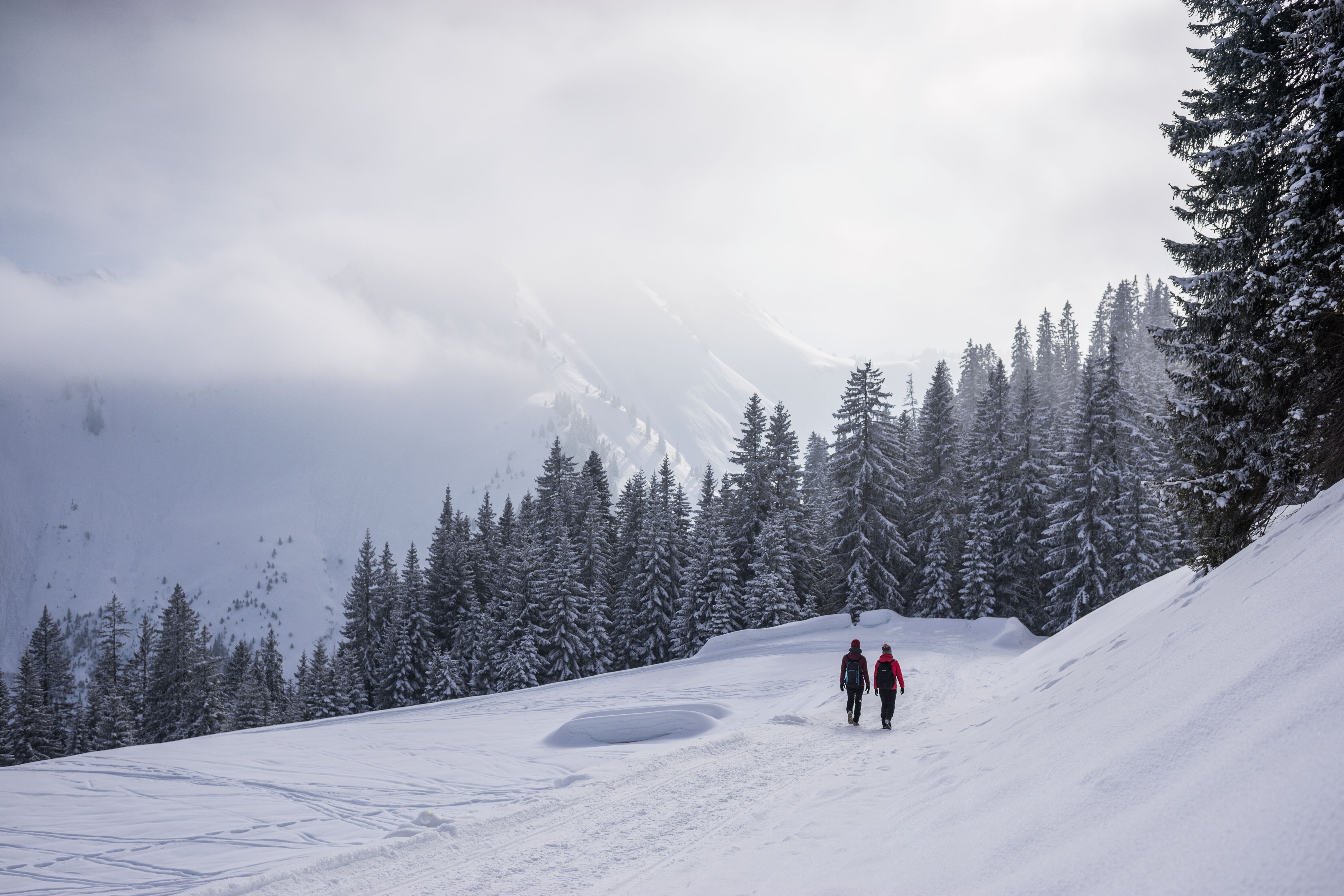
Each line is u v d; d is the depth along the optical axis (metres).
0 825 10.02
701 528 53.06
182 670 56.41
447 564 59.44
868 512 43.12
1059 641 19.78
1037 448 40.66
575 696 26.27
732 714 17.30
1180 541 32.53
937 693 16.69
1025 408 40.91
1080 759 4.68
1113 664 8.27
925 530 43.22
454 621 57.41
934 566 41.47
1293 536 7.85
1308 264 11.16
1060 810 3.90
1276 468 11.70
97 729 57.12
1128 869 2.72
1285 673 3.66
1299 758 2.65
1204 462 12.76
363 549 66.31
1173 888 2.38
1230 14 13.27
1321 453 11.39
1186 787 3.16
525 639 46.94
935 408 45.84
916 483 46.31
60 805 11.27
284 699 70.62
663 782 8.53
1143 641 8.55
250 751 16.34
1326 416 11.34
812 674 25.42
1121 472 34.09
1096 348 89.25
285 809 10.66
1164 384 44.03
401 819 9.88
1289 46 12.22
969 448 44.44
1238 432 12.21
